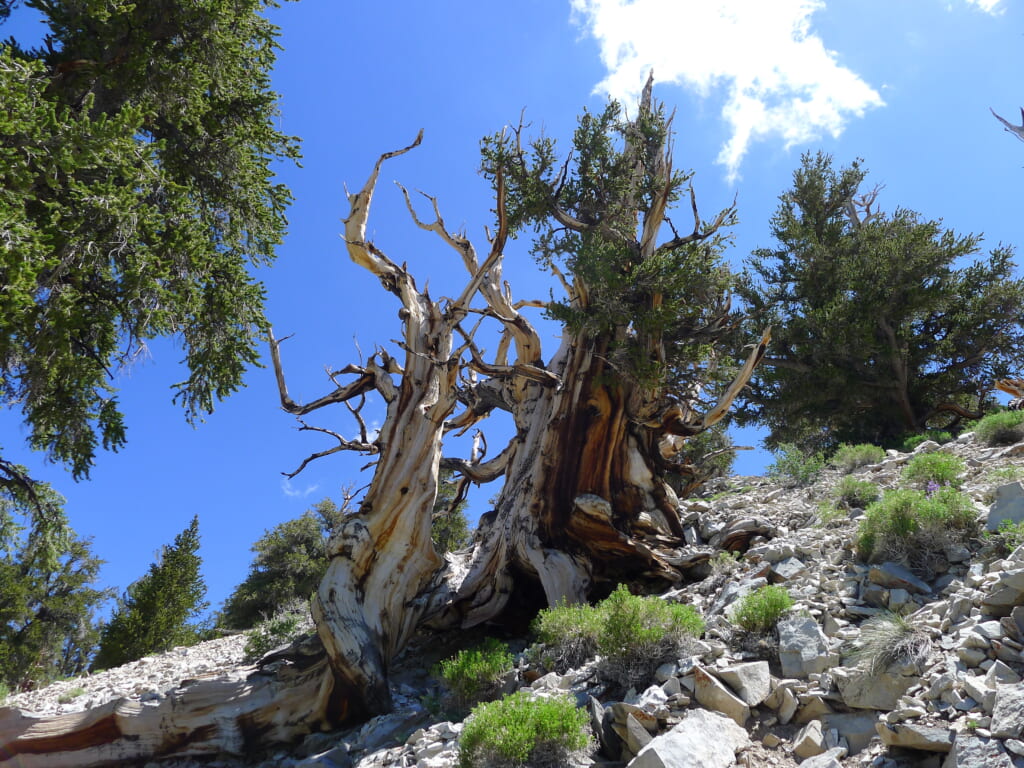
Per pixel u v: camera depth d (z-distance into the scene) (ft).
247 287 40.11
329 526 93.86
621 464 38.93
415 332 35.86
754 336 66.59
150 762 27.73
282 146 45.88
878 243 67.87
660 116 43.42
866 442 66.03
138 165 33.22
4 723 28.50
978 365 66.95
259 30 44.96
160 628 72.33
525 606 36.88
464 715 23.29
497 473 44.47
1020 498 21.42
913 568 22.25
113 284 33.71
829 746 15.39
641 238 41.47
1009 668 14.60
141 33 36.65
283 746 27.50
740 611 21.09
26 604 91.20
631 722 17.28
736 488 55.06
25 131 27.09
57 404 35.76
